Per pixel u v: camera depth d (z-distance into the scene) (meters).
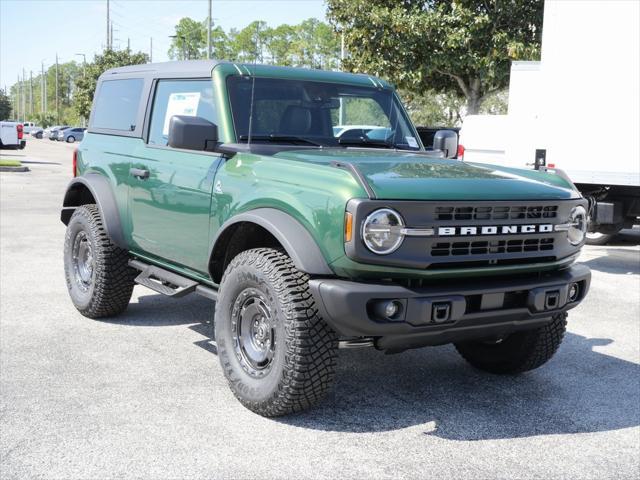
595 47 9.54
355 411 4.54
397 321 3.91
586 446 4.14
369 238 3.82
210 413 4.41
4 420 4.22
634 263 10.53
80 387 4.79
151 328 6.26
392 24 19.19
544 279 4.44
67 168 26.77
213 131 4.75
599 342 6.36
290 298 4.09
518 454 4.01
